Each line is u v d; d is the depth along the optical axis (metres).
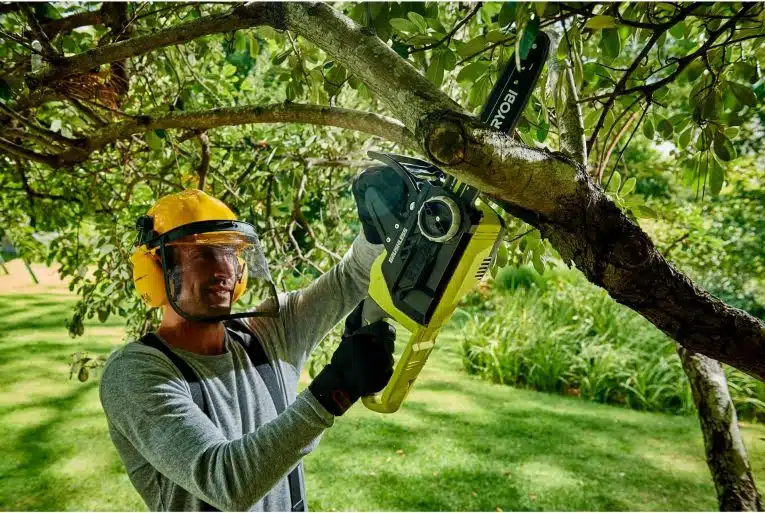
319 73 1.42
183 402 0.94
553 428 4.43
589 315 6.29
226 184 2.50
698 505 3.29
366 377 0.84
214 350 1.14
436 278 0.73
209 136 2.81
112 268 2.28
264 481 0.80
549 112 1.28
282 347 1.28
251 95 3.64
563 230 0.62
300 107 0.99
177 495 0.99
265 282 1.21
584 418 4.68
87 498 3.19
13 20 1.84
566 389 5.46
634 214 1.24
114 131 1.33
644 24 0.94
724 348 0.71
